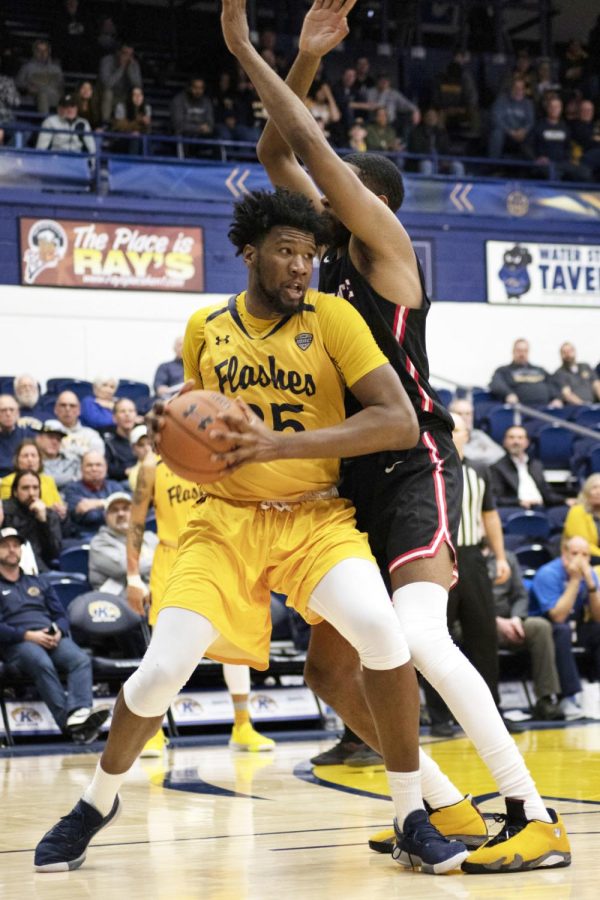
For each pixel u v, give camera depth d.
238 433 3.48
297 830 4.76
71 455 12.78
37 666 8.99
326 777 6.83
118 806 3.97
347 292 4.10
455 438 9.17
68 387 15.61
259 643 3.88
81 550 10.84
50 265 16.73
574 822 4.75
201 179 17.33
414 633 3.81
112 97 18.70
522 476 14.35
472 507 9.10
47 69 18.95
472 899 3.25
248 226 3.77
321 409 3.84
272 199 3.75
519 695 10.80
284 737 9.45
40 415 13.73
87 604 9.55
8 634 9.08
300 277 3.76
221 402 3.56
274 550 3.78
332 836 4.57
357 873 3.73
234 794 6.06
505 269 18.95
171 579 3.81
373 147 19.45
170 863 4.00
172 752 8.51
